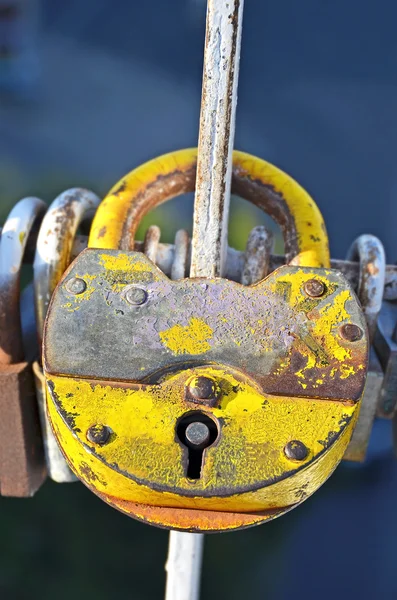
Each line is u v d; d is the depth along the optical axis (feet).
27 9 8.55
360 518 3.71
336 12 8.43
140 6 8.94
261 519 1.02
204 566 3.38
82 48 8.29
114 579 3.23
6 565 3.23
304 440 1.01
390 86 7.25
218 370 1.04
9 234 1.22
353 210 5.48
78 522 3.43
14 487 1.26
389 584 3.37
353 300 1.08
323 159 6.09
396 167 6.03
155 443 1.01
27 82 7.63
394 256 5.11
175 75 7.84
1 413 1.22
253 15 8.38
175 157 1.26
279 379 1.04
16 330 1.22
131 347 1.05
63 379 1.04
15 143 6.48
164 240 4.15
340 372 1.04
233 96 1.07
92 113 7.07
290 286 1.09
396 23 8.30
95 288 1.08
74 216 1.23
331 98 7.02
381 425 3.99
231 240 4.02
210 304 1.08
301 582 3.37
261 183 1.26
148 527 3.46
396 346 1.23
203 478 0.99
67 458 1.04
